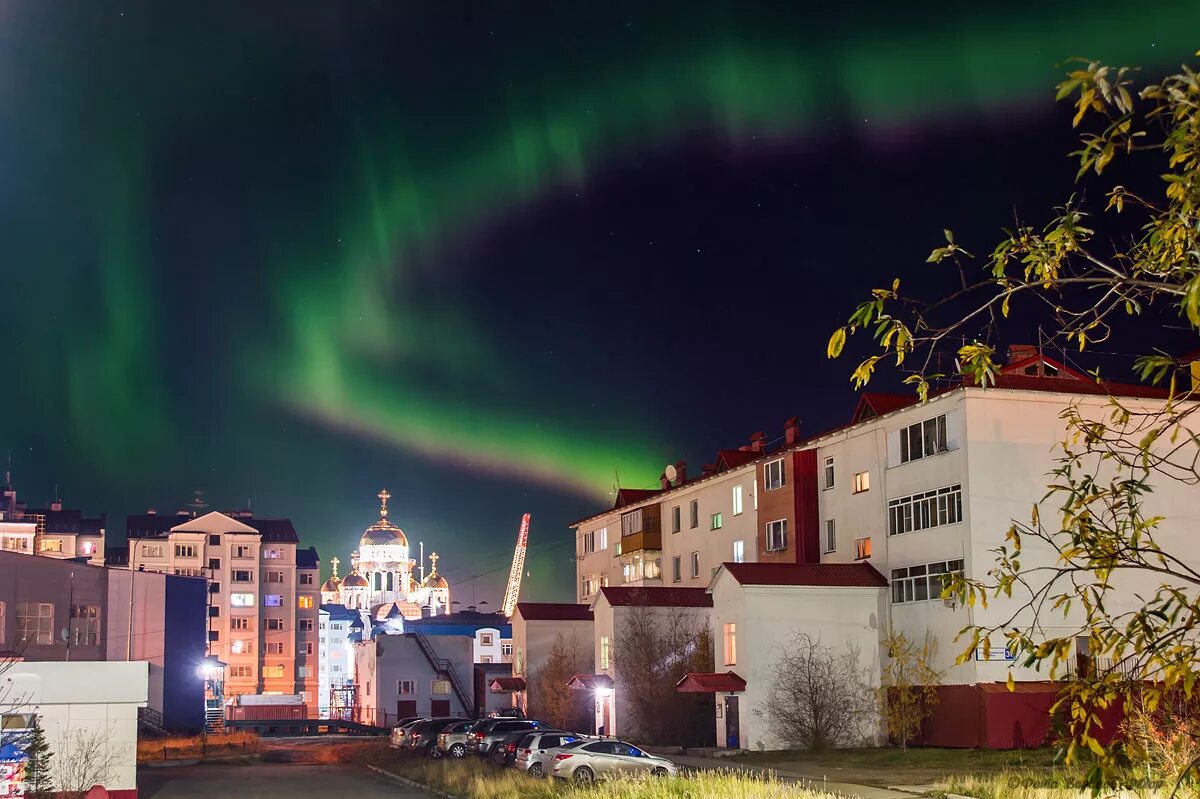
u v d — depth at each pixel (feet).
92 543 435.53
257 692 457.27
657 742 188.96
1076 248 24.66
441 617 522.47
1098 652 24.43
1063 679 24.94
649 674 194.70
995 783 96.02
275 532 486.79
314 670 486.79
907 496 165.27
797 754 152.66
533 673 239.50
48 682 97.96
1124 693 24.13
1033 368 164.04
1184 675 22.70
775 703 162.71
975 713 145.48
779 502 196.54
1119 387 154.81
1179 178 21.79
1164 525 149.28
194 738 234.99
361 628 565.53
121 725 99.60
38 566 227.61
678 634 200.23
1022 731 142.51
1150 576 148.66
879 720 163.53
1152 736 51.49
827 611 166.81
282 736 314.76
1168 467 150.92
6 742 90.99
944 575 27.86
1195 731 47.37
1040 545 149.89
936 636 155.74
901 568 165.58
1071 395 152.25
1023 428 152.66
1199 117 20.99
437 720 184.75
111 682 99.76
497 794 108.06
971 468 150.20
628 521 260.21
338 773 156.97
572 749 120.37
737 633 165.99
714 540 226.79
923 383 27.30
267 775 153.17
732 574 167.63
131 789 98.99
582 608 248.32
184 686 256.52
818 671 163.12
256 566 467.52
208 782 138.82
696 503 236.63
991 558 148.56
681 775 107.65
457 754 167.32
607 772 119.24
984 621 146.51
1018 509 150.61
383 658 325.01
